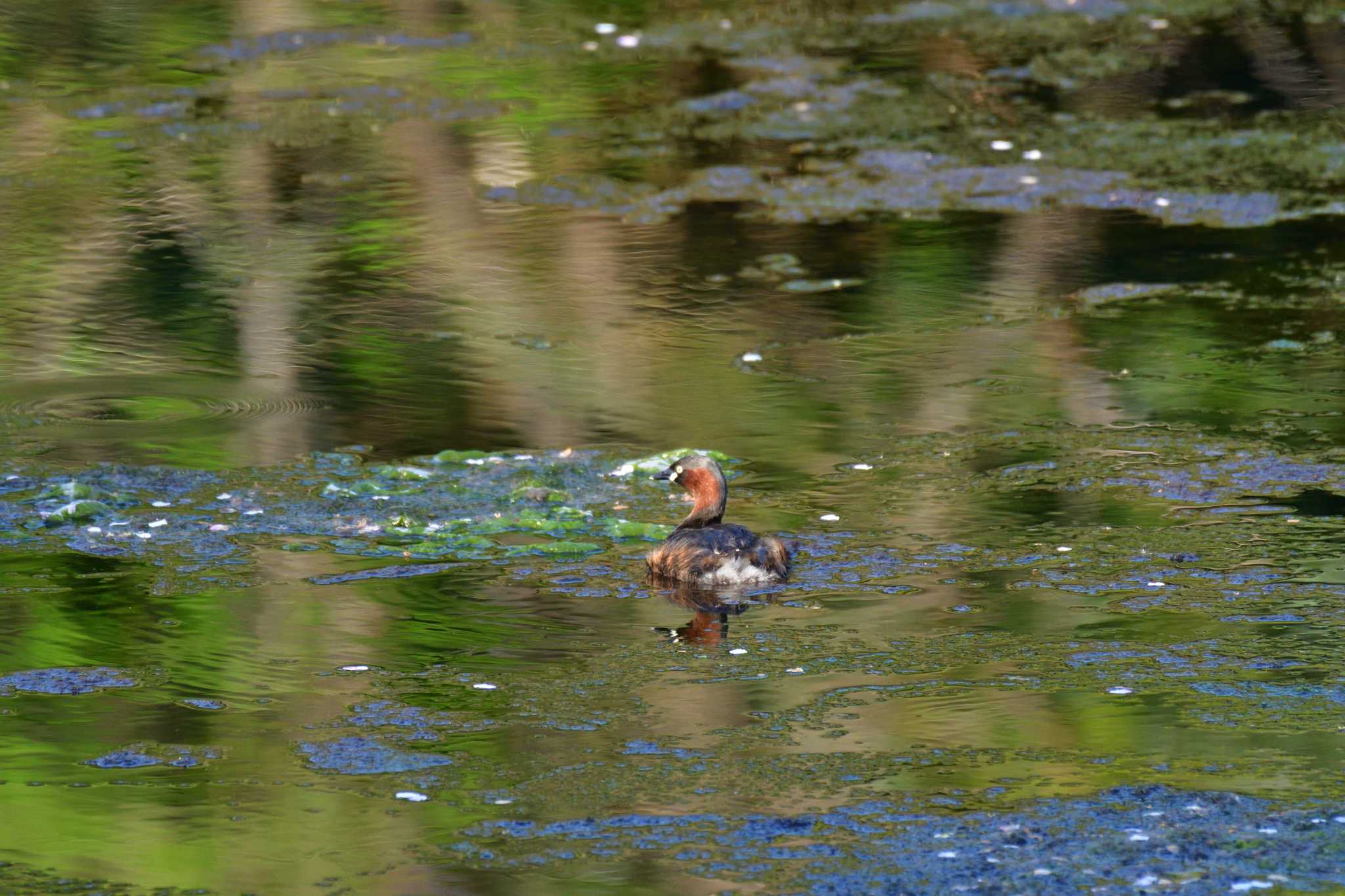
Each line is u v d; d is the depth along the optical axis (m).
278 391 16.47
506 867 7.95
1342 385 16.34
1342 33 31.16
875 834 8.22
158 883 7.84
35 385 16.59
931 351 17.70
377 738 9.41
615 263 20.89
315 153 25.41
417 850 8.13
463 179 24.31
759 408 15.95
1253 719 9.48
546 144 25.75
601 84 28.83
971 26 32.50
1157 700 9.77
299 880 7.85
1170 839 8.09
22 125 26.59
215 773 8.98
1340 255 20.59
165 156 25.22
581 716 9.69
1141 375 16.75
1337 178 23.62
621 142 25.86
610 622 11.12
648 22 32.97
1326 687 9.91
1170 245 21.17
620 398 16.25
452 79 29.12
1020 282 20.00
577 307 19.33
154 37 31.64
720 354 17.69
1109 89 28.31
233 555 12.30
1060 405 15.93
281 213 22.91
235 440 14.96
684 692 10.01
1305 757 8.98
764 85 28.62
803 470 14.23
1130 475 13.98
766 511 13.23
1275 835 8.11
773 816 8.44
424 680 10.20
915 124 26.48
